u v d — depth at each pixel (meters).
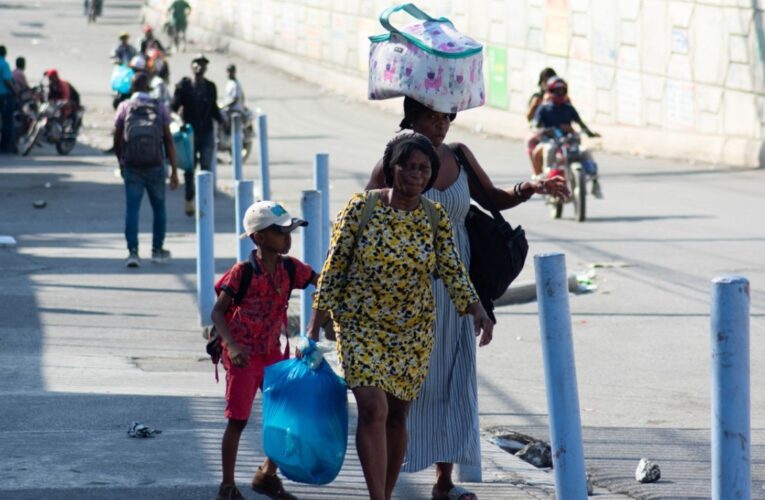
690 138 59.53
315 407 12.16
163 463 14.02
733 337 9.73
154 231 31.20
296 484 13.61
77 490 12.89
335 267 11.92
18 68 62.56
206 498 12.78
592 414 18.19
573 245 34.28
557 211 39.91
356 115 81.94
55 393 17.81
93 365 20.64
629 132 63.72
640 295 27.42
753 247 33.41
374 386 11.82
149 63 77.31
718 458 9.86
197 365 20.98
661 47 62.16
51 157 58.53
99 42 116.75
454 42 12.72
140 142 30.17
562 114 39.78
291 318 23.86
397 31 12.84
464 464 13.81
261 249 12.84
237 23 114.38
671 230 36.84
